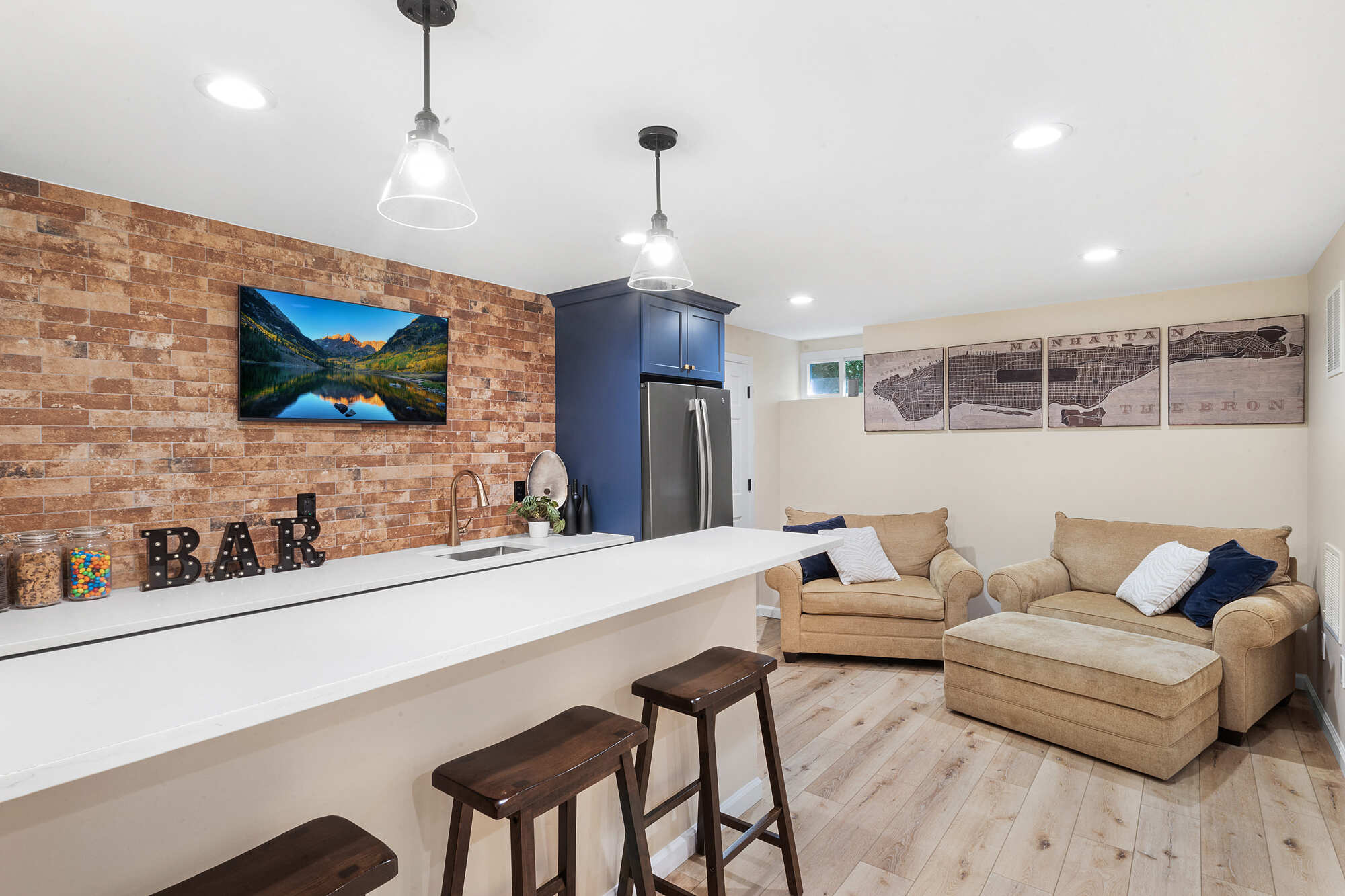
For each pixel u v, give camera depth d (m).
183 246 2.60
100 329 2.40
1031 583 3.94
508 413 3.88
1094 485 4.41
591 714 1.60
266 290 2.83
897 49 1.58
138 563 2.48
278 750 1.26
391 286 3.32
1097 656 2.95
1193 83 1.73
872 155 2.15
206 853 1.17
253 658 1.12
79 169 2.19
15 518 2.21
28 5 1.35
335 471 3.08
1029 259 3.40
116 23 1.42
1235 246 3.19
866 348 5.33
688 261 3.41
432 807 1.50
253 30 1.46
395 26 1.46
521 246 3.09
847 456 5.48
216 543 2.68
